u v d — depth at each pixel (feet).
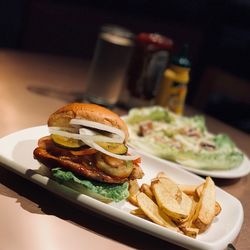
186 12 5.16
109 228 1.43
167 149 2.08
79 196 1.42
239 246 1.57
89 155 1.47
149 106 2.74
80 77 3.08
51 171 1.47
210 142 2.40
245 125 4.46
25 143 1.71
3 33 4.52
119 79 2.50
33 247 1.25
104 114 1.55
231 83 4.89
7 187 1.49
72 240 1.33
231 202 1.76
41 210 1.42
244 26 5.40
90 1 4.61
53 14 4.33
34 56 3.23
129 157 1.49
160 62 2.62
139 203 1.48
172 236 1.38
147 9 4.97
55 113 1.56
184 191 1.68
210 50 5.25
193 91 5.27
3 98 2.28
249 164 2.30
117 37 2.46
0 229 1.28
